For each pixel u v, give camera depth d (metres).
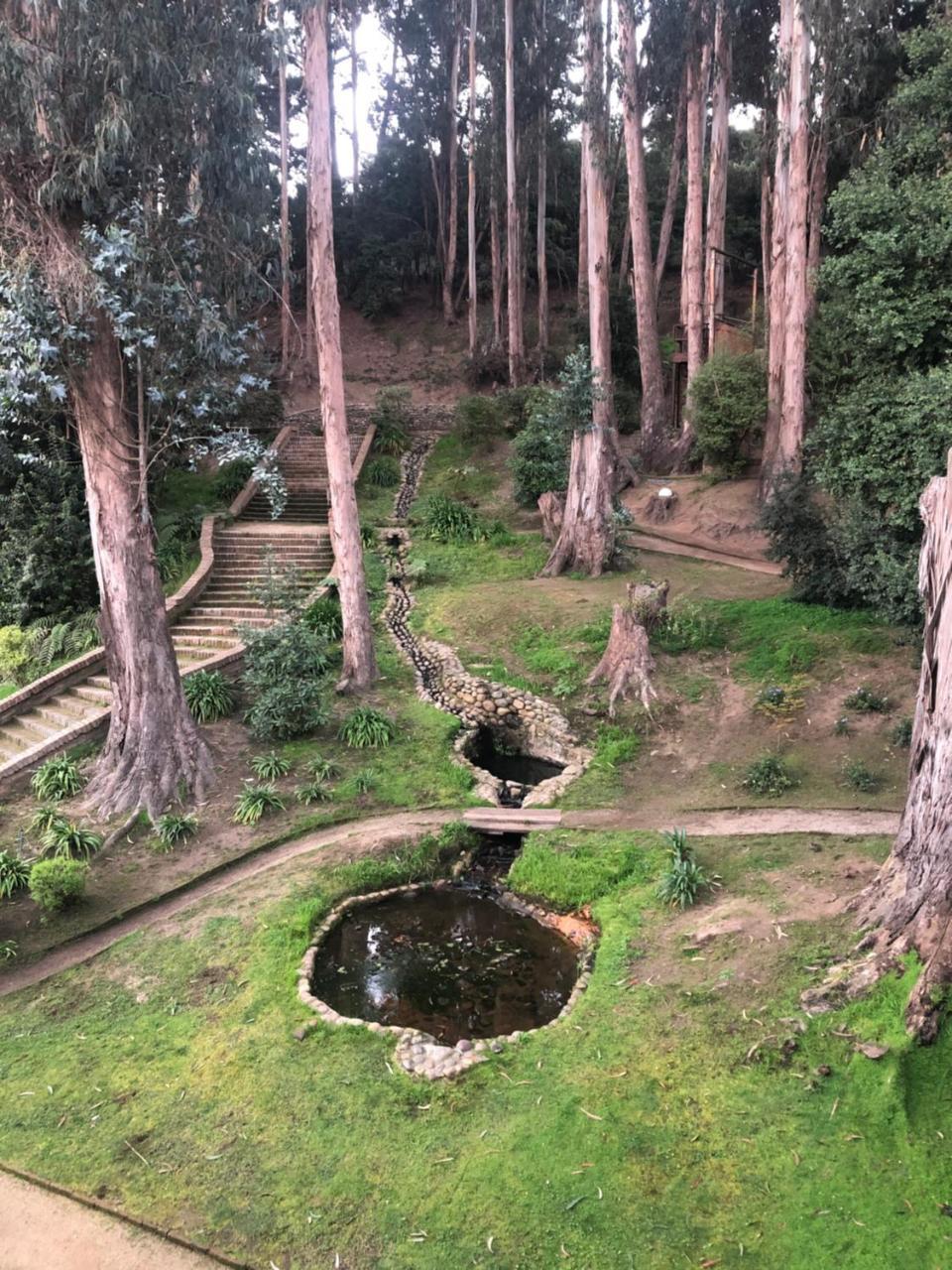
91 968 7.66
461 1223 4.86
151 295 9.34
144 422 10.56
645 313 23.47
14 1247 4.90
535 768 12.10
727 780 10.69
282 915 8.23
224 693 12.83
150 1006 7.07
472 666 14.07
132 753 10.73
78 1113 5.91
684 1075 5.78
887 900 6.50
